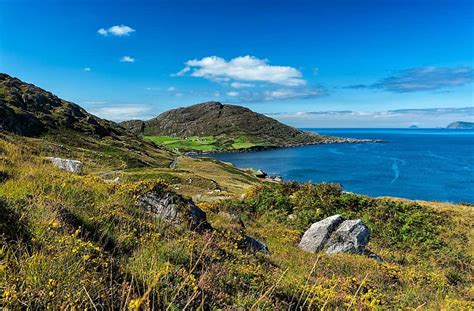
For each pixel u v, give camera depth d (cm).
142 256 639
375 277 1188
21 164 1223
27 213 627
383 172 11400
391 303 909
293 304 684
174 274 588
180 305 512
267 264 1004
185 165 10331
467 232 2192
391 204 2477
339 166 13362
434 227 2212
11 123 10662
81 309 414
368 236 1662
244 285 693
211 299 579
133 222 830
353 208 2397
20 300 390
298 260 1245
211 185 5012
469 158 15750
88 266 520
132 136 17662
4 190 789
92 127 14362
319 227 1642
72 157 2245
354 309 727
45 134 11519
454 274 1540
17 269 450
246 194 2580
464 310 953
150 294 507
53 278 439
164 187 1130
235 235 1154
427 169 12031
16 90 14725
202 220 1143
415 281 1273
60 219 668
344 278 1029
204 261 749
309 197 2448
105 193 1034
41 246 525
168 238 793
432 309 944
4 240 502
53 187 884
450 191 8212
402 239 2086
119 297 470
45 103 14862
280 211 2309
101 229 714
